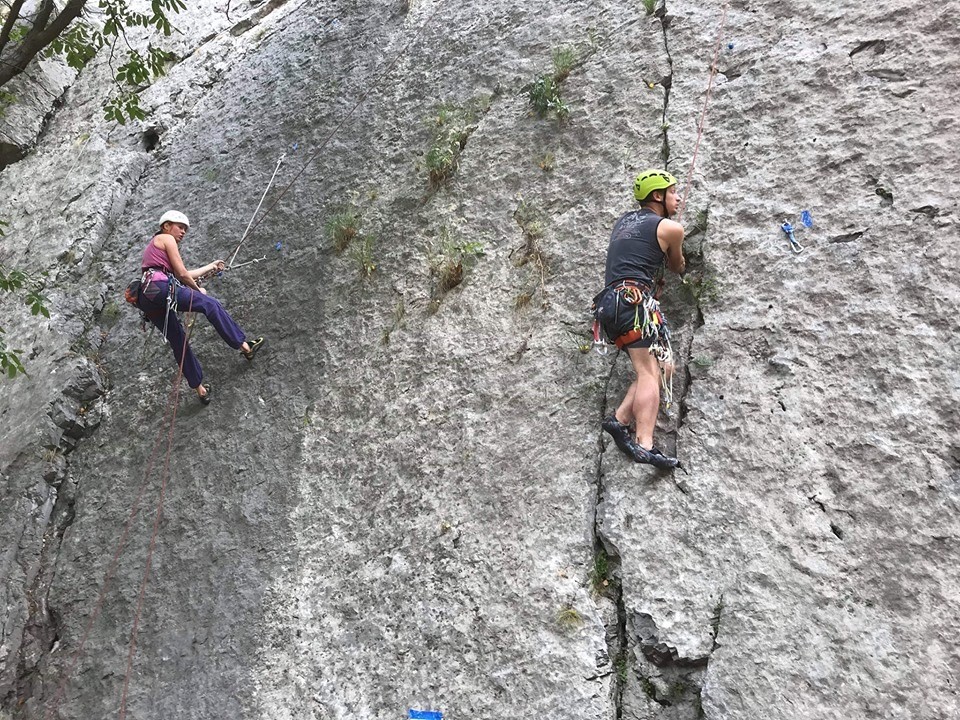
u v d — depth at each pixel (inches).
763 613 142.2
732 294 174.4
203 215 282.5
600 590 157.0
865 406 153.3
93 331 279.1
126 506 225.3
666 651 145.3
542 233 205.9
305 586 185.8
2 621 215.0
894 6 190.4
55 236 310.7
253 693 175.9
